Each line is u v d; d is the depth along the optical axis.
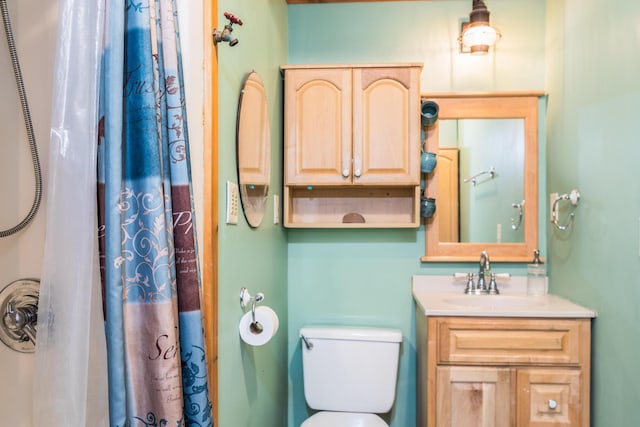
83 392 0.80
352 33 2.30
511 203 2.20
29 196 0.95
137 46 0.86
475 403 1.71
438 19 2.26
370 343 2.02
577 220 1.82
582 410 1.68
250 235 1.52
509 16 2.23
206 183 1.10
